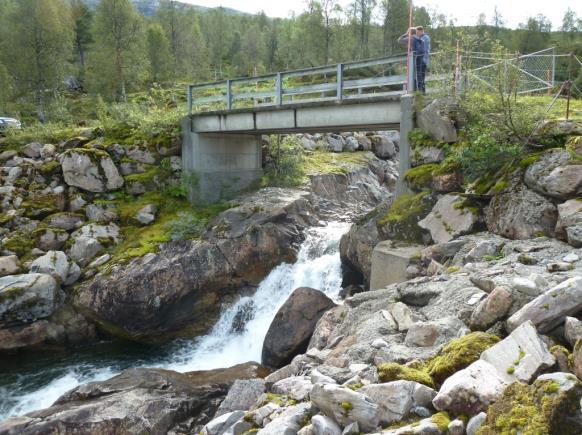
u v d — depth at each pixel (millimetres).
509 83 10305
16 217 17391
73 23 49906
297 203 19359
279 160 23156
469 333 6074
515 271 7211
